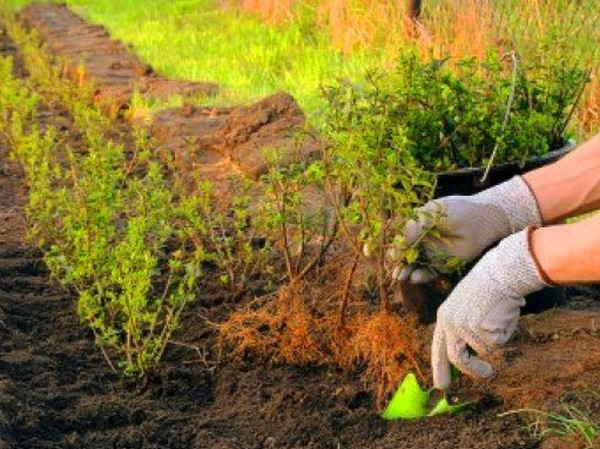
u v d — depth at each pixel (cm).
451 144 192
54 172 260
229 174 294
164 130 344
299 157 262
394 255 169
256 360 187
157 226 229
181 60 494
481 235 162
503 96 198
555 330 184
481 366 151
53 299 216
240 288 213
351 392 173
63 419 167
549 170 163
